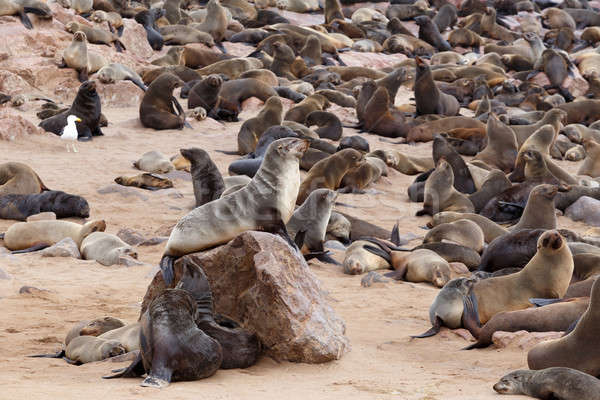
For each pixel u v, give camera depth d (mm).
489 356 12734
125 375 10648
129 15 63844
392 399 9594
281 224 12586
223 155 35219
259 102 46031
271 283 11969
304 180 28609
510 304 14648
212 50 61312
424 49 70438
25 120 34656
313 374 11539
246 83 45844
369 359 12648
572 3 91250
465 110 51625
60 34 49188
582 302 13312
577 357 10883
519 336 13055
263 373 11492
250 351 11820
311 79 54375
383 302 17156
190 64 57219
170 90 39906
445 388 10445
